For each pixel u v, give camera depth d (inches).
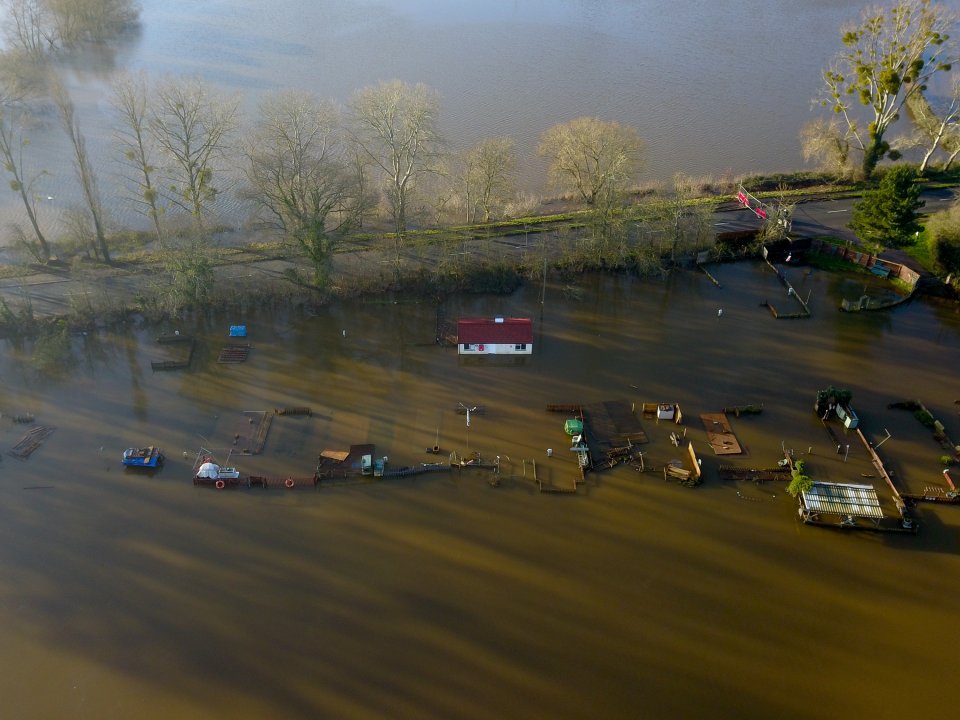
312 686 1759.4
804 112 5002.5
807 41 6171.3
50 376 2780.5
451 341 2997.0
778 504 2261.3
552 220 3875.5
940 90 5068.9
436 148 3850.9
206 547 2106.3
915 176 3326.8
